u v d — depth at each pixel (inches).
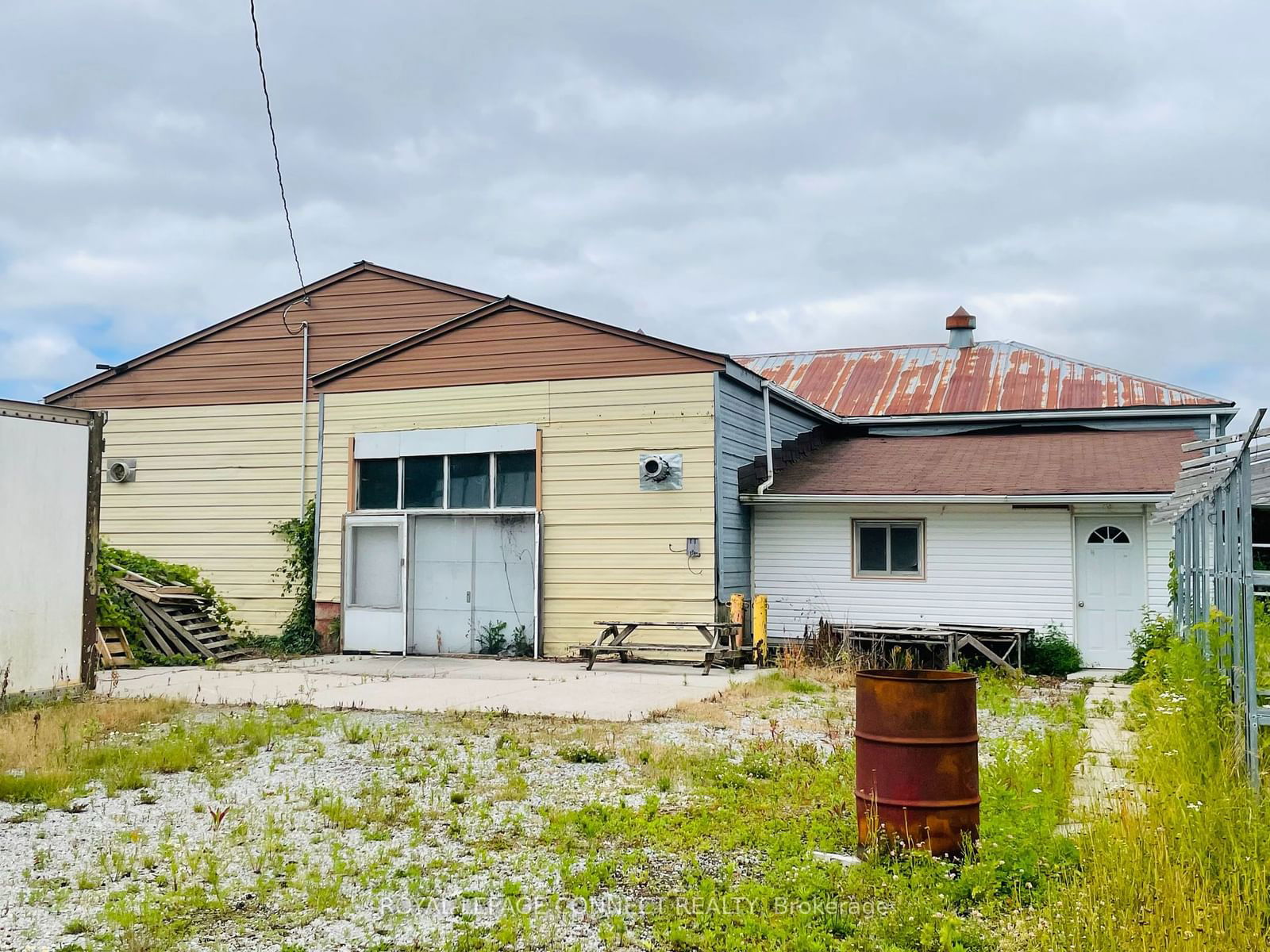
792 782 320.5
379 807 293.9
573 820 279.6
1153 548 649.0
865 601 692.1
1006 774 299.6
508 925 209.5
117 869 242.4
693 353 648.4
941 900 219.3
